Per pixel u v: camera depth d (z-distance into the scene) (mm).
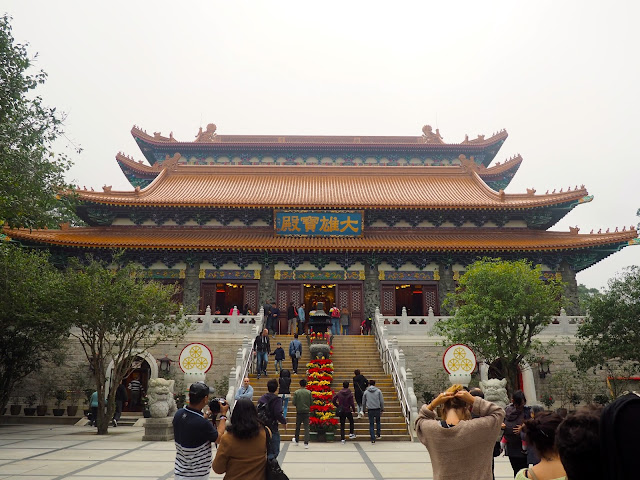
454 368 21500
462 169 51750
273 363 28953
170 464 14227
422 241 40156
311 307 48656
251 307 39938
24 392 30922
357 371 22453
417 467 14102
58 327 25438
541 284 26766
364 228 43594
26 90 22469
